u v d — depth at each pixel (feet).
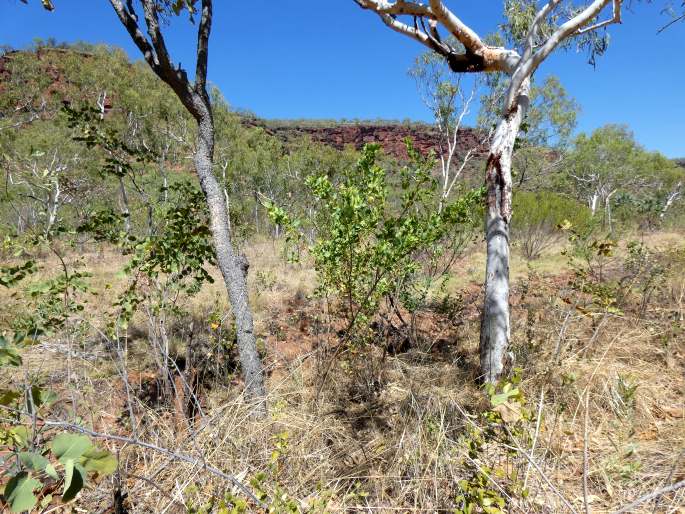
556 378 9.96
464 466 6.21
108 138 10.71
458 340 14.85
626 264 19.49
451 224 11.01
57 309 10.36
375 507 6.07
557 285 21.54
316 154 61.98
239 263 10.11
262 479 5.22
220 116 68.49
